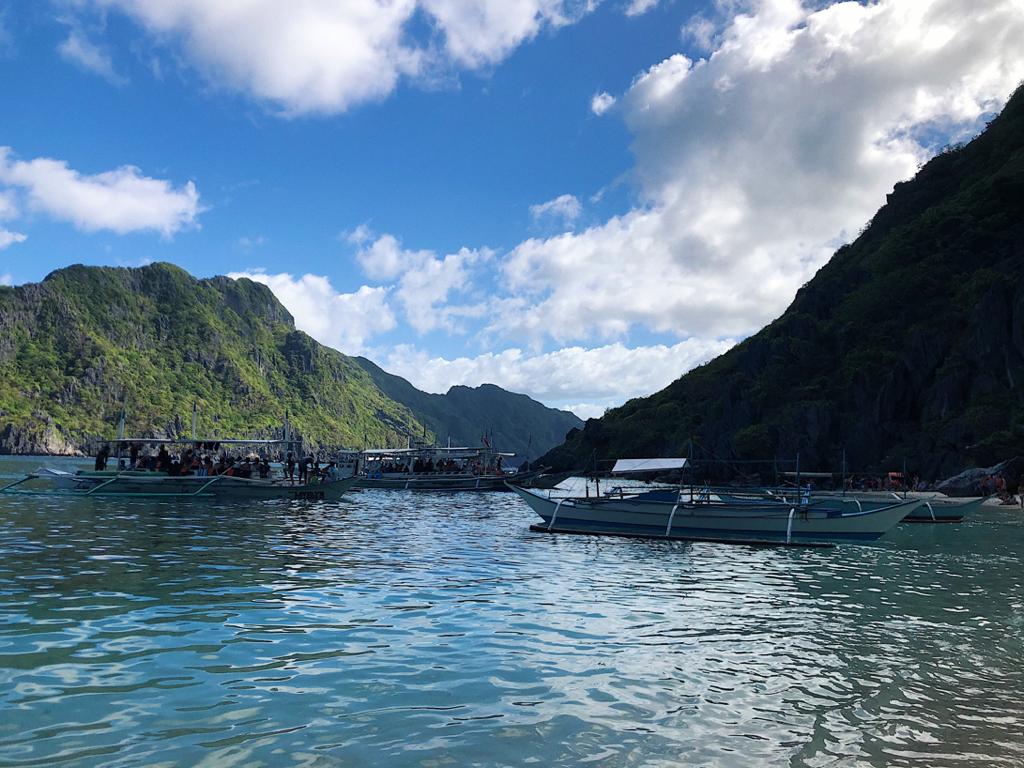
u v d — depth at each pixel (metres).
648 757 7.14
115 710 8.07
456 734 7.62
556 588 16.75
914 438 80.19
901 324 95.38
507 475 69.25
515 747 7.31
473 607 14.20
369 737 7.48
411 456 74.50
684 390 144.62
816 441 89.38
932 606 15.21
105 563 18.20
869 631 12.74
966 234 98.75
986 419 72.31
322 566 18.84
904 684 9.62
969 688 9.46
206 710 8.13
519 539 27.56
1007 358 76.69
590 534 30.52
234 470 43.81
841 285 114.50
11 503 36.25
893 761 7.12
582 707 8.57
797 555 24.38
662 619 13.55
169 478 41.00
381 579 17.16
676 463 31.16
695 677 9.87
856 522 27.98
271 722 7.82
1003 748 7.48
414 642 11.37
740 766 6.96
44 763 6.65
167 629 11.71
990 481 61.25
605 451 137.25
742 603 15.34
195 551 20.78
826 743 7.57
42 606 13.16
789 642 11.88
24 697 8.44
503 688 9.21
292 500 42.97
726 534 29.14
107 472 42.94
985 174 111.38
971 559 23.62
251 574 17.17
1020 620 13.78
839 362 100.38
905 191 131.50
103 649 10.49
